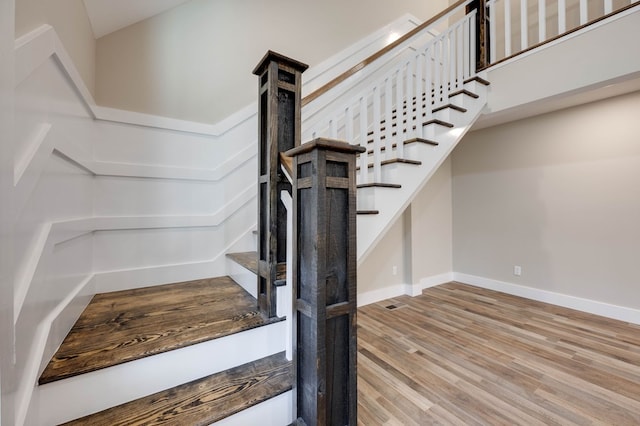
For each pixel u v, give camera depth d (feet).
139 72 6.60
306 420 3.69
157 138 6.80
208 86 7.50
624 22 6.07
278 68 4.67
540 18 7.55
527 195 11.15
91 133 5.82
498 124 11.89
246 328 4.47
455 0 14.02
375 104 6.59
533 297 10.99
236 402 3.64
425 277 12.62
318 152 3.34
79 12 5.02
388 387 5.73
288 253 4.61
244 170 7.88
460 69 8.47
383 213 6.21
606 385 5.72
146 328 4.39
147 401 3.64
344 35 10.21
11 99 2.12
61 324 3.89
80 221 4.97
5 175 2.07
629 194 8.80
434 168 7.24
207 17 7.54
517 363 6.57
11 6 2.12
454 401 5.30
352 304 3.67
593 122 9.47
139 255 6.54
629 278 8.80
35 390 2.99
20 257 2.83
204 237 7.34
